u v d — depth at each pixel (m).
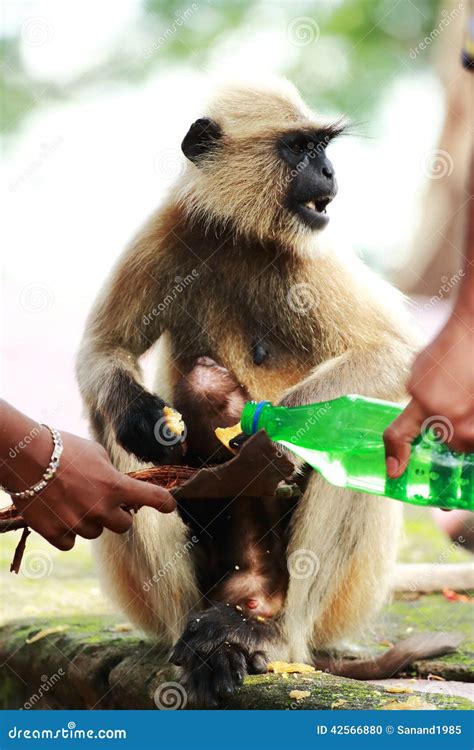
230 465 3.77
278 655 4.52
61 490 3.71
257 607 4.61
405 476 3.22
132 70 14.27
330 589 4.73
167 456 4.49
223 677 4.18
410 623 5.41
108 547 4.93
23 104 14.08
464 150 12.47
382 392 4.64
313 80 14.29
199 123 5.66
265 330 5.17
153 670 4.48
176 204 5.43
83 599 5.99
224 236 5.30
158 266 5.26
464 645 4.85
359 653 4.96
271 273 5.20
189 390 4.83
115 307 5.23
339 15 14.57
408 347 4.97
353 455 3.70
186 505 4.78
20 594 6.12
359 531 4.73
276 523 4.72
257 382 5.11
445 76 12.59
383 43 14.52
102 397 4.80
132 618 4.99
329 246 5.24
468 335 2.63
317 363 5.12
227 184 5.36
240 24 14.47
